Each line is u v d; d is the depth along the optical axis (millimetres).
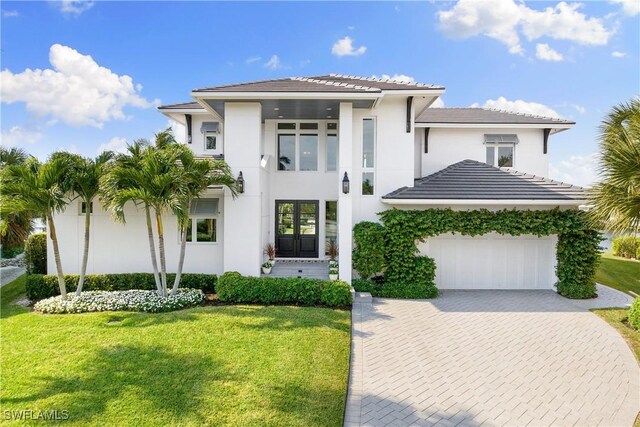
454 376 6559
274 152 15312
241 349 7094
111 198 9703
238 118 12312
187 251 12773
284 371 6258
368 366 6930
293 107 12977
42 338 7605
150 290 11727
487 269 13250
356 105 12703
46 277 11617
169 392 5508
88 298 10445
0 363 6418
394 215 12484
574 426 5082
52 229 10227
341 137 12312
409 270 12367
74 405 5148
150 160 9594
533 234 12945
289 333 8008
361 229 12688
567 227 12141
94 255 12656
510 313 10367
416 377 6508
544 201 12000
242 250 12297
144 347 7117
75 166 10125
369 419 5188
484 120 17016
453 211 12609
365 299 11461
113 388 5598
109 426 4711
